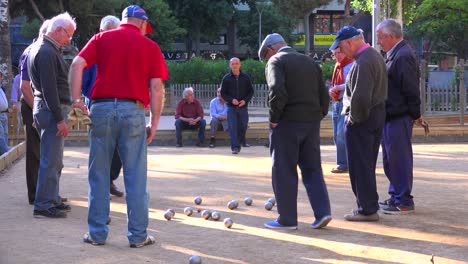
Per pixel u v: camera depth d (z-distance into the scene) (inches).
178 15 2313.0
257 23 2418.8
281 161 284.5
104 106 250.4
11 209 336.5
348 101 300.4
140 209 256.5
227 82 593.3
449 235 277.0
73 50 1229.7
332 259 240.8
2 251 252.4
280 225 287.9
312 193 288.8
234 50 2613.2
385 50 323.3
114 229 289.6
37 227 293.9
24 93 333.7
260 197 368.5
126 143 253.0
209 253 249.4
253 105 1334.9
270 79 276.4
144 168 257.1
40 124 310.2
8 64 941.8
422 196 367.2
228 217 315.0
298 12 2250.2
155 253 249.8
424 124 333.1
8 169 492.4
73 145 684.7
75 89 247.0
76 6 1596.9
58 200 330.3
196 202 346.9
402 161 318.0
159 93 255.9
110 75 250.7
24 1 1582.2
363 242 265.4
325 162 516.4
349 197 365.1
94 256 245.4
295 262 237.1
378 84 295.9
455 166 490.9
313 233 280.8
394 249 254.5
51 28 306.3
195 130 685.3
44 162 312.8
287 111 281.7
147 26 266.4
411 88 312.0
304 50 2652.6
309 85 283.0
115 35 253.0
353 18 2103.8
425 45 1846.7
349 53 296.4
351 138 301.9
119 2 1685.5
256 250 253.8
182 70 1540.4
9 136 659.4
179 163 520.4
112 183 370.0
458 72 940.0
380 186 400.8
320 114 288.7
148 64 254.5
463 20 1581.0
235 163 519.8
